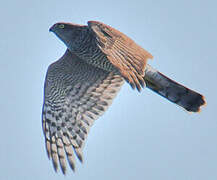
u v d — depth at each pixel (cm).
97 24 1216
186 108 1404
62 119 1459
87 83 1462
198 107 1400
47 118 1466
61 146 1439
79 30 1412
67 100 1466
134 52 1184
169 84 1395
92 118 1452
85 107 1459
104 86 1457
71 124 1453
